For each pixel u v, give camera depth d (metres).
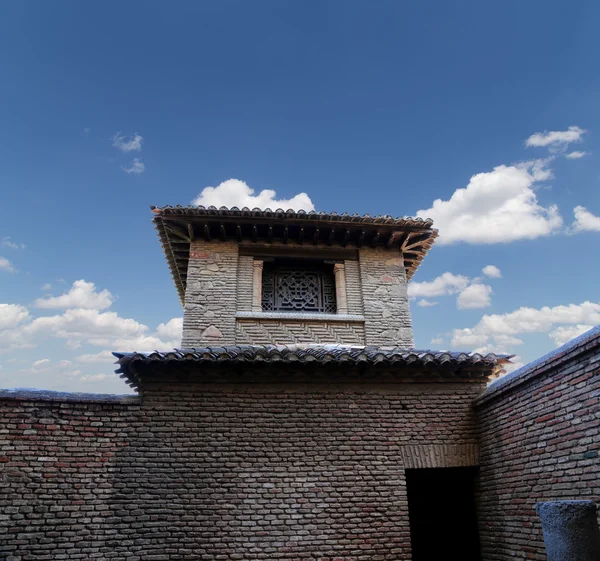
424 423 8.25
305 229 11.32
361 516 7.52
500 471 7.53
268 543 7.20
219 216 10.88
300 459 7.75
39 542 6.69
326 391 8.26
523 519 6.86
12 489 6.82
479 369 8.55
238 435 7.78
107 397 7.62
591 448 5.68
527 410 6.96
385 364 8.07
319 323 10.89
